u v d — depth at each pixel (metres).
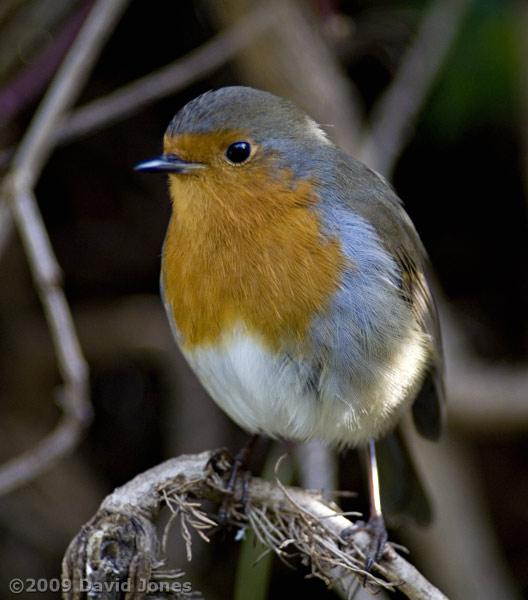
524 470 11.80
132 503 5.71
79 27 9.82
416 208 11.98
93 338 11.59
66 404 7.79
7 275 11.14
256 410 6.94
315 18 10.06
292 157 6.75
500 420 10.55
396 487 8.42
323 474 9.03
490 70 10.45
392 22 10.80
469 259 12.05
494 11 10.33
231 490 6.29
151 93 9.43
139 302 11.77
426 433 8.22
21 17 9.87
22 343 11.27
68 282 11.87
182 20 11.35
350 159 7.40
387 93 10.70
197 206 6.69
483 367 10.95
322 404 6.73
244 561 7.82
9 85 9.81
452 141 11.22
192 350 6.87
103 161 11.70
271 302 6.52
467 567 10.59
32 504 10.76
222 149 6.63
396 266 7.09
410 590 6.12
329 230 6.66
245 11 9.66
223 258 6.60
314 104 10.25
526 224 11.75
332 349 6.55
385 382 6.80
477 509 11.03
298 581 11.39
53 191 11.73
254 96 6.88
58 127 9.12
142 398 12.05
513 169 11.53
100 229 11.89
